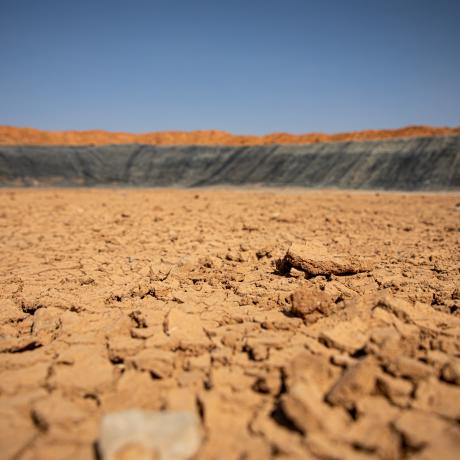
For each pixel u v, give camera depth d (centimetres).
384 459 228
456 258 720
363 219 1318
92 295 527
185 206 1741
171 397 286
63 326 417
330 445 234
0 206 1777
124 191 3228
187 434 232
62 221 1311
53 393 299
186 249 829
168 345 355
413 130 4369
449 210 1636
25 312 488
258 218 1305
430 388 276
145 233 1034
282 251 755
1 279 629
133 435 225
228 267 648
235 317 416
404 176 3453
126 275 642
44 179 3972
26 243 946
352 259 560
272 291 497
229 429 257
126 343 361
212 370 317
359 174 3622
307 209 1647
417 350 329
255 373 308
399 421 248
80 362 339
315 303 393
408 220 1318
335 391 267
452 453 224
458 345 331
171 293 514
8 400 289
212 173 4184
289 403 251
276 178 3881
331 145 4109
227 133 5328
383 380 273
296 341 352
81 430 259
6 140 4697
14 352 368
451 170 3356
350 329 356
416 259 709
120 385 308
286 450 230
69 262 738
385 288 502
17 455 239
